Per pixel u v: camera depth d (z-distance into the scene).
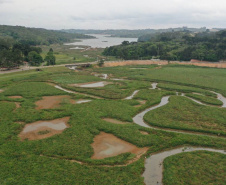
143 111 65.50
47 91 81.00
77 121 54.25
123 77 112.69
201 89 90.19
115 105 67.12
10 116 56.72
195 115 61.25
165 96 80.81
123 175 34.38
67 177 33.47
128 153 40.69
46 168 35.44
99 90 85.69
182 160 38.81
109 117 58.69
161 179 34.41
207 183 33.19
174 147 43.88
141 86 92.75
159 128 53.66
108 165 37.28
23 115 57.44
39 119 55.69
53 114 58.50
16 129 49.62
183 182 33.31
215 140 46.38
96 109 63.22
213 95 82.69
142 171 35.84
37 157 38.38
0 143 43.06
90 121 54.41
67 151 40.75
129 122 56.38
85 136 46.69
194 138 46.62
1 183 31.56
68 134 47.28
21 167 35.44
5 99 71.19
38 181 32.38
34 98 73.19
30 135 47.59
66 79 103.44
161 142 44.97
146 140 45.56
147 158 39.88
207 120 57.94
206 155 40.41
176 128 52.91
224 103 75.25
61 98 74.75
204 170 36.25
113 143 44.97
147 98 75.94
